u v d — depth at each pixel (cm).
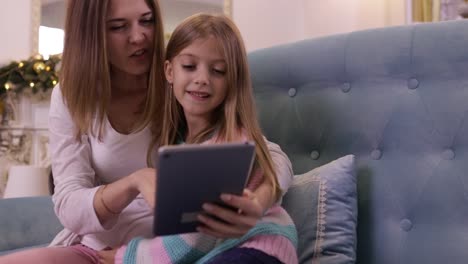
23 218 187
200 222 90
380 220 143
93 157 127
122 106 132
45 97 358
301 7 418
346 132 153
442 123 137
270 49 177
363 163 148
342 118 154
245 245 98
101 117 124
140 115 130
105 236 124
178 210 85
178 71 119
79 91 123
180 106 129
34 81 346
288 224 110
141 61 127
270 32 418
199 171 81
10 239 180
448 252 131
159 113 129
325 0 388
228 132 114
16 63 345
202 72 116
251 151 83
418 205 138
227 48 116
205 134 120
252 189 107
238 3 406
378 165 146
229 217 89
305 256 134
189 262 106
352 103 153
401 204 141
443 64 138
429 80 141
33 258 109
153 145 127
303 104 163
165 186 80
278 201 115
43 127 358
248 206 88
